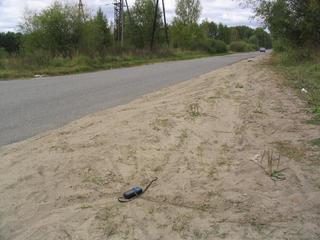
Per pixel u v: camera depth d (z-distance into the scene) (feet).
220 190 13.53
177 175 14.94
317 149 17.37
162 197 13.17
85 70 69.41
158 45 141.69
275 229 11.02
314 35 62.34
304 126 21.35
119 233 11.09
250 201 12.68
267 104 27.71
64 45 93.76
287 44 66.59
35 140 20.18
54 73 61.87
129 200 13.04
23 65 65.72
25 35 94.79
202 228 11.21
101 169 15.66
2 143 19.89
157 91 38.17
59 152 17.81
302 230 10.92
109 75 57.98
